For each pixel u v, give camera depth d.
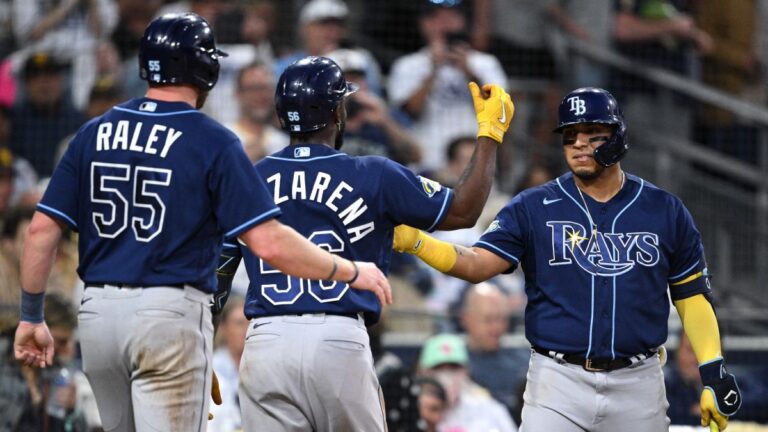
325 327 14.38
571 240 15.27
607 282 15.09
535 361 15.45
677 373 25.77
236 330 24.39
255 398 14.66
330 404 14.41
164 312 13.36
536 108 34.88
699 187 35.66
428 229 14.95
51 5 33.94
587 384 15.09
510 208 15.73
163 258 13.43
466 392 25.91
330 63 15.12
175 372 13.43
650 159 35.75
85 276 13.80
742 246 34.47
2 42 33.62
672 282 15.65
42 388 20.42
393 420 23.03
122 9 33.50
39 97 32.56
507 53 35.12
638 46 36.44
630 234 15.30
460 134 32.84
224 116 31.53
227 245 15.23
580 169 15.28
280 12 34.22
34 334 14.20
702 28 38.56
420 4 33.97
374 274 13.59
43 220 13.81
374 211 14.66
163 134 13.56
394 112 32.84
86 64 33.16
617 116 15.16
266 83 30.62
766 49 39.03
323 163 14.74
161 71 13.79
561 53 35.53
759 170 36.72
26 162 32.38
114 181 13.55
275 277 14.62
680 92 36.28
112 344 13.48
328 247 14.48
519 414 25.45
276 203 14.63
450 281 30.42
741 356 30.02
